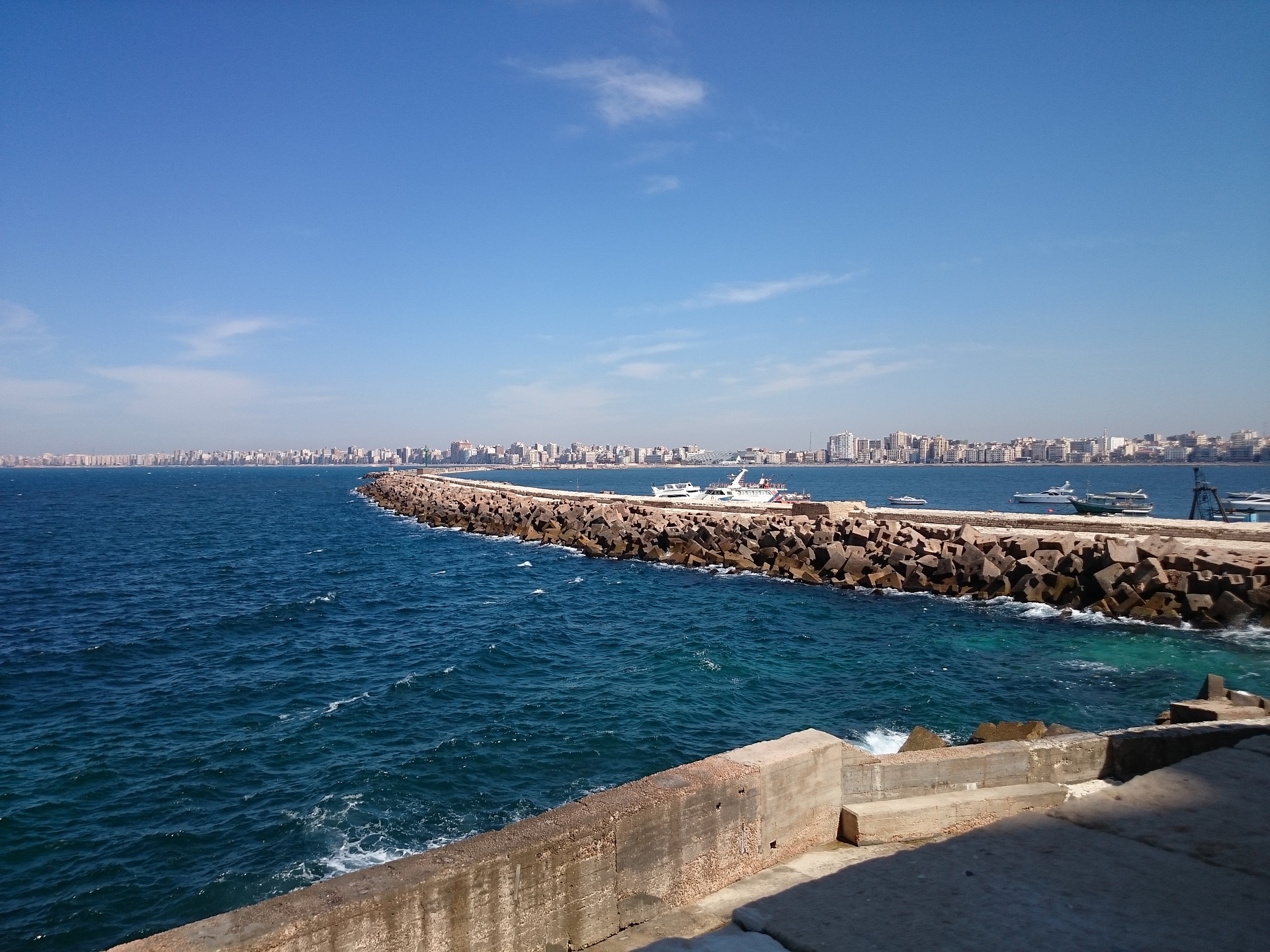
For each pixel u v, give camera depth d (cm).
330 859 1067
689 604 2841
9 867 1066
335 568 3891
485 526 5706
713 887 567
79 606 2928
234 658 2127
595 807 525
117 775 1345
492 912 464
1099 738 746
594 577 3522
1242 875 369
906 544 3170
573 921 495
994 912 341
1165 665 1939
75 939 917
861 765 658
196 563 4091
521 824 504
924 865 390
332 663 2062
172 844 1116
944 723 1551
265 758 1412
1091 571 2611
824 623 2489
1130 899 349
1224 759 534
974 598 2775
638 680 1867
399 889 431
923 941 322
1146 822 434
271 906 414
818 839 634
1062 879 370
